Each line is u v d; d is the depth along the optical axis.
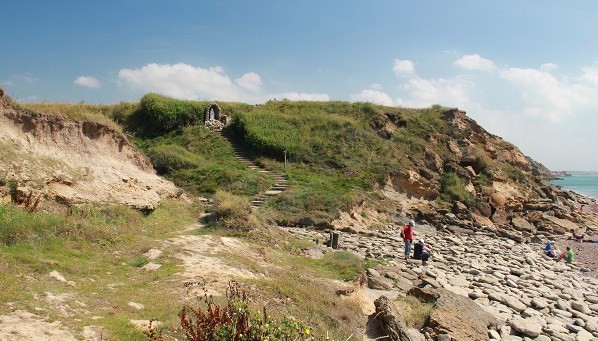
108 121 17.34
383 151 32.94
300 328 5.21
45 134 14.01
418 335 8.91
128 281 8.08
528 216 31.27
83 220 11.14
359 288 10.67
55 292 6.55
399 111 40.12
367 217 24.81
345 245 18.20
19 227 9.09
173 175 26.66
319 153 32.25
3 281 6.43
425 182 30.45
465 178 32.56
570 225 30.70
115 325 5.74
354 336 7.77
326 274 11.98
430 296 11.02
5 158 12.00
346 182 28.27
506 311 11.73
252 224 15.38
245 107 40.94
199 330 4.82
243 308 5.28
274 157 31.97
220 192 18.66
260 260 12.06
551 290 14.78
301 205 22.97
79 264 8.39
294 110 40.69
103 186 14.58
